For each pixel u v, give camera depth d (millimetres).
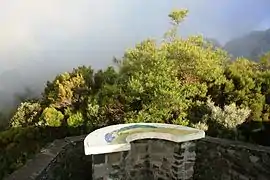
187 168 3971
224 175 4082
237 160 3977
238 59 10844
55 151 3773
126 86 8141
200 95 8445
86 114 9148
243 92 8828
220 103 8938
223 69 9656
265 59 10867
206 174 4230
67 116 9984
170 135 3881
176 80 7891
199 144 4289
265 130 8289
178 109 7660
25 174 3170
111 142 3541
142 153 4090
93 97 9250
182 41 9289
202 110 8016
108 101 8344
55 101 10633
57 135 9711
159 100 7492
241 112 7688
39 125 10016
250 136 7930
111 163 3514
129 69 8969
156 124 4410
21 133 10055
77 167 4074
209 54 9000
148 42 9156
